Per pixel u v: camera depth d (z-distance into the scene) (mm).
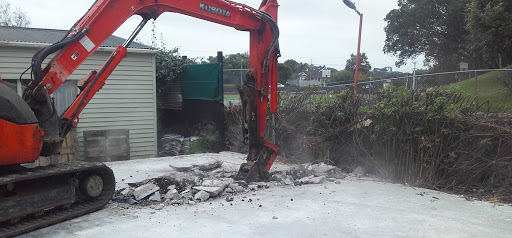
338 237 4281
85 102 5496
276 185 6754
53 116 5094
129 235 4438
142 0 5777
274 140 9570
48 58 9719
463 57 36719
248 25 6891
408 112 6910
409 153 6910
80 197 5480
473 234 4336
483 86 10688
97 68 10602
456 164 6410
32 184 4836
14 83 9586
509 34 17969
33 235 4480
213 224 4773
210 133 11625
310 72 58750
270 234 4398
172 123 13141
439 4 35062
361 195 6070
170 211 5336
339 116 8188
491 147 6211
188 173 7516
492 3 18328
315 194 6129
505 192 5957
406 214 5086
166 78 12547
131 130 11328
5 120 4434
